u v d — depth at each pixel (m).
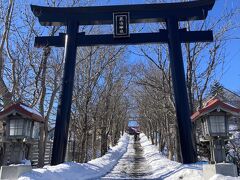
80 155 22.84
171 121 29.64
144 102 41.16
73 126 25.61
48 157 27.56
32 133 10.24
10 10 14.91
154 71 28.28
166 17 15.64
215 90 22.11
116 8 15.59
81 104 24.20
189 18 15.66
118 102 40.81
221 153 9.89
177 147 21.98
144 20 15.81
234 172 9.07
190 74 19.58
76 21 15.68
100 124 32.06
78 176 13.24
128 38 15.52
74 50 15.32
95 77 23.77
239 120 21.86
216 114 10.02
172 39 15.25
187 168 12.72
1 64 14.02
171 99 21.89
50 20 15.65
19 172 9.03
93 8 15.67
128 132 104.88
